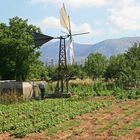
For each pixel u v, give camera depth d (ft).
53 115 101.14
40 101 147.74
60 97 177.37
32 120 93.30
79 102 140.87
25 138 73.77
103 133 75.77
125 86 229.45
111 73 289.74
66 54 189.26
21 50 195.21
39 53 203.10
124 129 79.36
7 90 162.09
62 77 187.11
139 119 94.99
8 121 93.76
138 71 227.81
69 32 192.34
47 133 76.59
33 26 207.51
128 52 251.19
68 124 87.15
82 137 72.33
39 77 215.92
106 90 209.67
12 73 200.03
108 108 124.06
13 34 199.72
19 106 128.16
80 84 245.65
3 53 197.36
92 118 98.99
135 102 146.61
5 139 73.51
